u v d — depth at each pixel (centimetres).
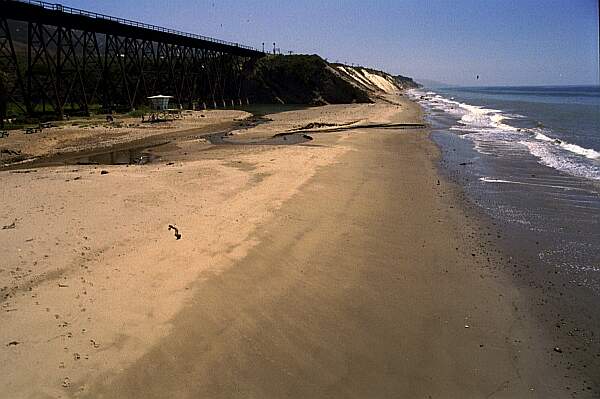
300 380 574
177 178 1617
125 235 1034
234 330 679
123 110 4419
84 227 1085
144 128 3431
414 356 629
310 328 694
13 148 2395
